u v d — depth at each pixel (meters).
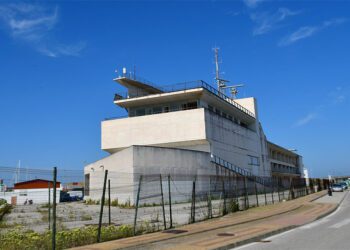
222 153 53.94
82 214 27.62
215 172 47.47
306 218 20.72
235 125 60.75
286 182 73.69
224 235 14.32
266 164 75.62
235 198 32.66
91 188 41.88
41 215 27.39
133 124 53.41
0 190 59.47
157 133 51.84
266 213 23.70
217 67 77.62
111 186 38.94
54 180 11.83
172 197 39.88
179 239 13.69
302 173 118.94
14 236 13.22
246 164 63.69
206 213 24.53
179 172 41.56
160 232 15.68
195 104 53.34
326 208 27.58
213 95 54.56
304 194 52.06
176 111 51.50
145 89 58.47
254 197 45.19
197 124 49.84
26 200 56.78
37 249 11.82
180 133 50.53
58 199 57.38
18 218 24.95
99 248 12.02
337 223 18.53
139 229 16.34
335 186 65.50
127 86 56.72
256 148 70.38
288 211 25.16
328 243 12.35
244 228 16.45
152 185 38.31
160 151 40.00
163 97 53.16
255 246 12.42
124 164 38.00
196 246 11.96
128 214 26.97
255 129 71.88
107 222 21.38
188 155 43.31
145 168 38.22
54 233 11.62
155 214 26.05
